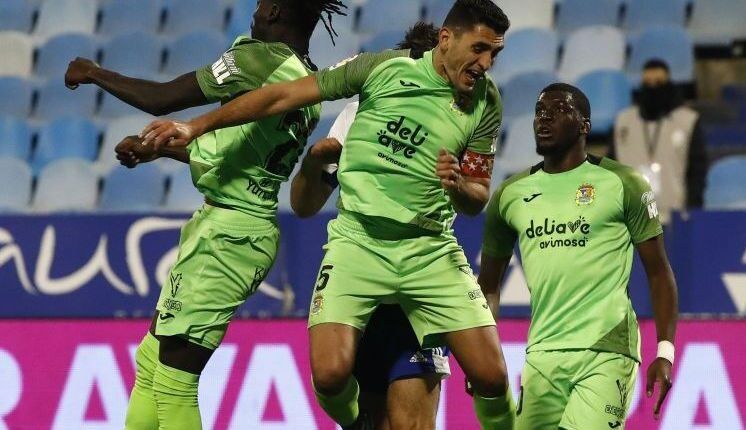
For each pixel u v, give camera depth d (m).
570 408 18.78
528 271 19.52
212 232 17.92
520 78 40.84
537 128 19.39
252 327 26.05
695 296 26.19
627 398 18.88
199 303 17.92
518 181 19.83
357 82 17.11
